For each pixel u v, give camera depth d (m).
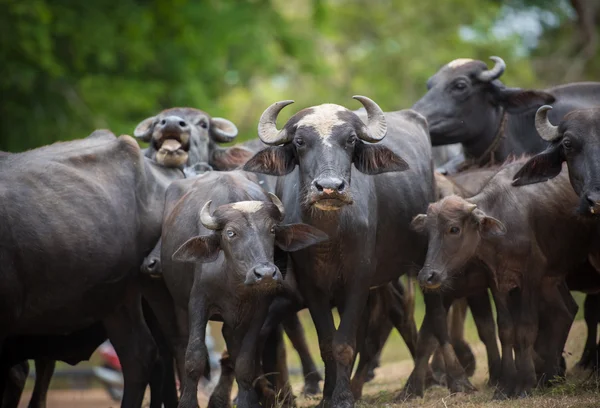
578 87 17.36
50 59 28.12
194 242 12.11
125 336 14.08
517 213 14.12
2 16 27.55
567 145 13.52
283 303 13.70
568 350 18.23
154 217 14.23
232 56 33.50
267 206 12.20
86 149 13.91
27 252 12.33
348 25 41.81
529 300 14.08
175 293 13.21
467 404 13.09
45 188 12.91
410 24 40.66
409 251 14.52
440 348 14.69
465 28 41.28
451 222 13.54
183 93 31.19
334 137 12.18
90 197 13.32
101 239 13.23
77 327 13.47
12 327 12.38
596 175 13.11
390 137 14.73
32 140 29.06
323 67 36.53
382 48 39.72
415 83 39.75
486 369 17.28
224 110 32.03
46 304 12.73
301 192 12.29
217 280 12.28
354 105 39.34
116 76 31.08
